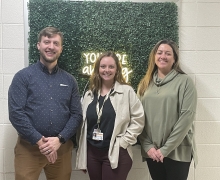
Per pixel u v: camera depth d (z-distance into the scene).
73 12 2.45
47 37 2.03
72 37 2.46
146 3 2.51
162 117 2.03
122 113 2.02
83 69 2.48
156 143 2.06
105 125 2.01
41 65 2.06
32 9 2.41
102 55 2.11
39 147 1.92
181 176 2.08
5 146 2.49
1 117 2.47
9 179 2.51
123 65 2.50
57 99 2.02
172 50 2.11
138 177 2.58
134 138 2.01
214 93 2.61
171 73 2.11
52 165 2.16
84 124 2.09
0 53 2.45
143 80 2.25
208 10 2.57
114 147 1.97
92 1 2.47
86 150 2.05
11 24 2.45
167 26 2.52
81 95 2.48
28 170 2.01
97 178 2.05
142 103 2.16
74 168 2.54
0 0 2.44
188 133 2.11
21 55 2.46
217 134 2.62
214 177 2.62
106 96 2.07
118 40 2.49
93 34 2.47
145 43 2.51
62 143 2.00
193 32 2.57
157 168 2.18
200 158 2.61
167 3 2.52
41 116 1.96
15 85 1.97
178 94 2.03
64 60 2.46
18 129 1.91
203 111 2.61
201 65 2.59
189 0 2.56
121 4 2.49
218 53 2.59
